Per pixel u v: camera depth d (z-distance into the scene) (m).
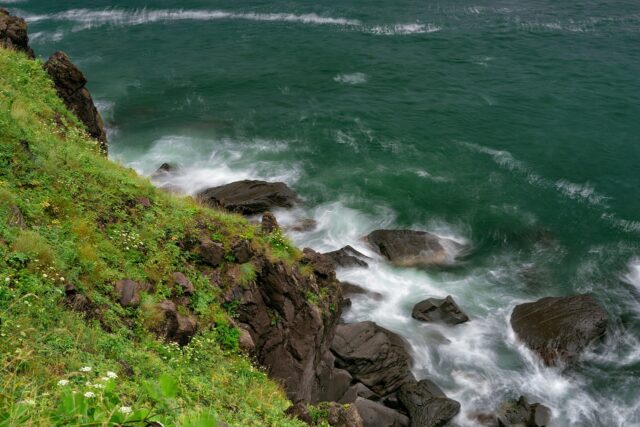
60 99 18.44
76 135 16.45
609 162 29.31
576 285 21.47
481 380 17.44
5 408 4.91
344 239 23.50
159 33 50.59
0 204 10.04
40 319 7.95
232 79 39.81
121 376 7.71
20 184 11.37
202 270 12.65
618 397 16.88
